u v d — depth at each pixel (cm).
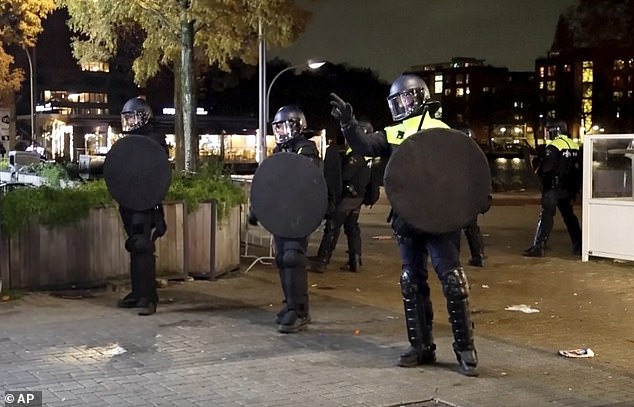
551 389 654
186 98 1728
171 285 1127
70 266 1083
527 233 1936
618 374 702
